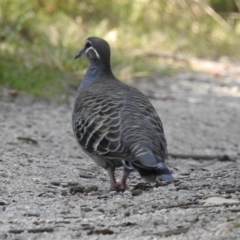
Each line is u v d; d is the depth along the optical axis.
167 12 27.45
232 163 14.03
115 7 26.61
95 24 25.73
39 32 23.19
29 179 11.24
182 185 10.88
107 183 11.38
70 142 15.03
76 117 10.63
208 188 10.59
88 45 11.81
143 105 10.40
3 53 20.64
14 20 23.22
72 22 25.19
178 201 9.77
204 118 18.33
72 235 8.49
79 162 12.93
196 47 26.48
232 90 22.17
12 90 18.55
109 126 10.01
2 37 22.05
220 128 17.55
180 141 16.12
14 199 10.19
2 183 10.92
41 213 9.48
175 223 8.79
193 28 27.33
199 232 8.39
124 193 10.45
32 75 19.39
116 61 22.92
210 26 27.59
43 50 21.59
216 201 9.59
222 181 11.09
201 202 9.62
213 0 28.69
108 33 25.50
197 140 16.34
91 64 11.75
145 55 24.53
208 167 13.45
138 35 26.00
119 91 10.71
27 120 16.42
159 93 20.80
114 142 9.82
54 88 18.95
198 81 22.81
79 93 11.12
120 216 9.19
